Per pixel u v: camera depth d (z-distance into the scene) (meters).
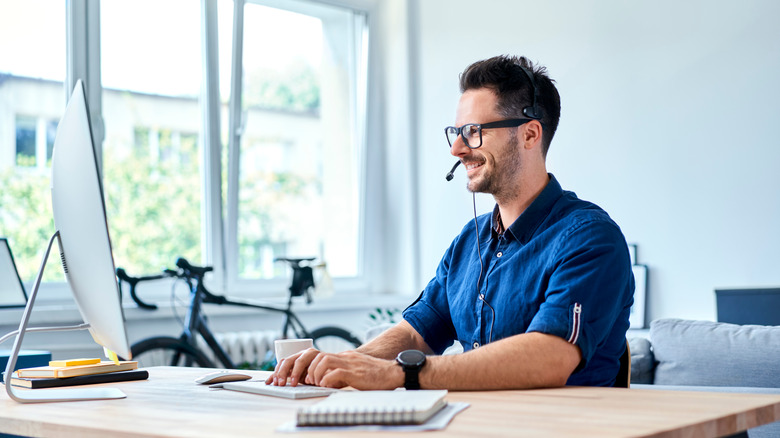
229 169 4.36
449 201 4.65
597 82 3.99
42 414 1.21
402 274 4.91
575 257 1.47
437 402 1.03
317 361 1.36
